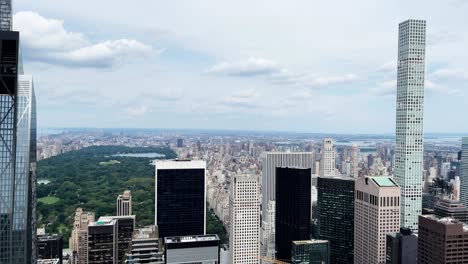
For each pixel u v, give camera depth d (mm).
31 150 195375
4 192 183625
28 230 193750
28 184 189875
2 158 182250
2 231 185000
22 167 187250
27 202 189125
